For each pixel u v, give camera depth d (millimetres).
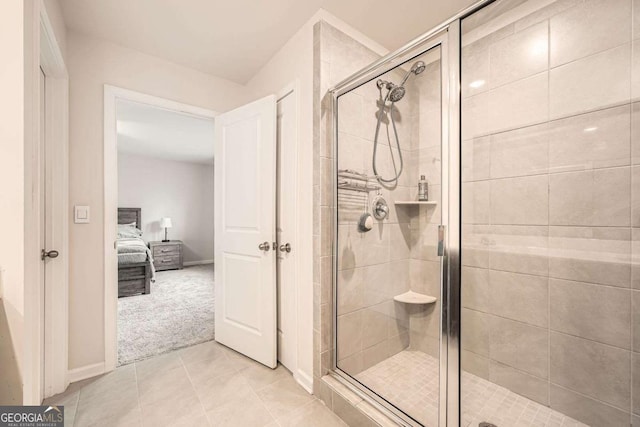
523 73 1391
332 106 1685
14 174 868
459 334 1312
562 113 1309
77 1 1590
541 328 1375
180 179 6594
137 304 3512
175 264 6031
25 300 879
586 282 1269
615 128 1188
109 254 1923
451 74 1287
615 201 1196
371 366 1604
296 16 1735
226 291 2301
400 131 1521
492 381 1464
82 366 1818
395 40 1952
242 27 1841
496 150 1415
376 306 1646
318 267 1646
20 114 871
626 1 1158
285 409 1537
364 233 1689
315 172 1683
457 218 1328
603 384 1227
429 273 1482
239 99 2596
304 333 1769
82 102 1851
